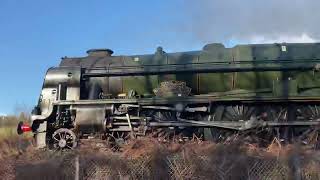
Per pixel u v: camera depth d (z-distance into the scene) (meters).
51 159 10.19
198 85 13.58
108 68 14.17
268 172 8.84
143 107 13.04
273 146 11.34
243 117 12.77
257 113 12.76
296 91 12.49
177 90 13.15
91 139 12.94
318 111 12.45
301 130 12.26
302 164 8.84
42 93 13.66
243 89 13.23
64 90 13.69
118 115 13.13
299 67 12.80
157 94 13.34
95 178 9.31
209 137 12.70
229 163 9.03
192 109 12.84
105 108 13.12
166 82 13.41
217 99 12.73
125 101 13.10
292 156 8.94
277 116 12.60
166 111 13.08
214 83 13.46
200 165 9.10
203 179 8.97
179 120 12.83
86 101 13.25
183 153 9.50
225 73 13.35
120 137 13.12
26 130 13.34
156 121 12.95
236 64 13.20
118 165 9.38
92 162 9.45
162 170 9.20
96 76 14.16
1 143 15.50
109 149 11.98
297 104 12.57
